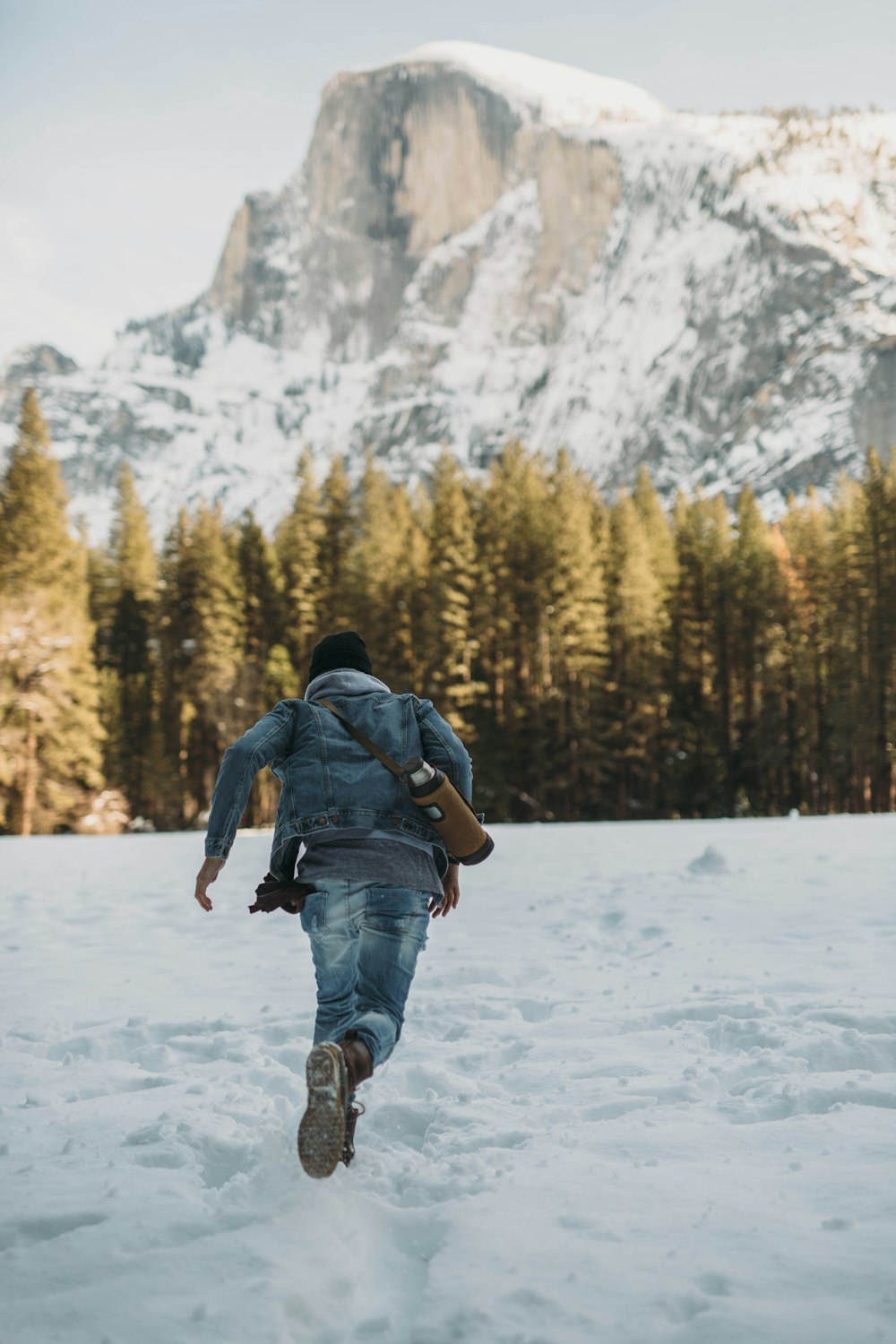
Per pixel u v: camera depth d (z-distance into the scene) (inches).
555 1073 151.9
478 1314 81.1
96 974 243.0
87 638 2106.3
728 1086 148.1
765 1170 110.0
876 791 2357.3
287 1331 81.0
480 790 2065.7
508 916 316.2
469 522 2261.3
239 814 124.5
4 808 1822.1
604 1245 92.1
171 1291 85.8
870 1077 143.0
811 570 2564.0
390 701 136.4
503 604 2219.5
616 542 2468.0
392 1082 151.0
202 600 2384.4
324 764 128.1
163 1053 169.9
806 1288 83.1
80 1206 102.0
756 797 2491.4
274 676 2316.7
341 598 2401.6
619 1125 127.6
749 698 2509.8
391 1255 96.7
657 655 2358.5
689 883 368.8
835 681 2508.6
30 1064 167.6
